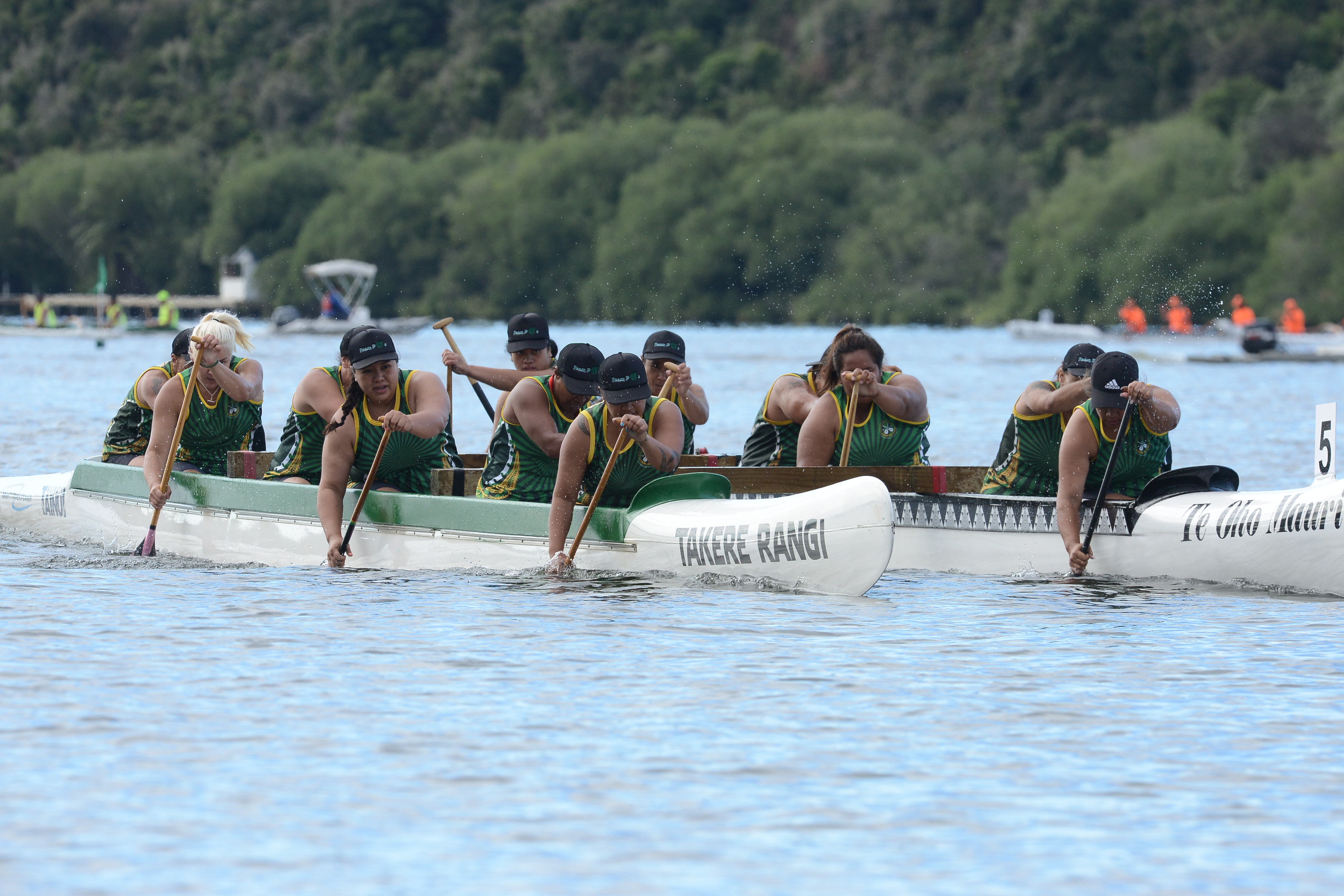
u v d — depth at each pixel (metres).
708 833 16.89
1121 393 31.36
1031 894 15.36
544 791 18.16
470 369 38.41
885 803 17.83
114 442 40.72
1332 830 17.03
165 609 28.52
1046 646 25.72
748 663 24.31
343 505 35.12
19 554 36.78
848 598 30.17
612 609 28.67
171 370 40.19
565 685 22.81
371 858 16.12
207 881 15.54
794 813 17.48
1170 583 32.12
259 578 32.50
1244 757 19.50
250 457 38.16
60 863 15.95
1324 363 152.12
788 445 38.56
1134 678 23.45
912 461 37.25
